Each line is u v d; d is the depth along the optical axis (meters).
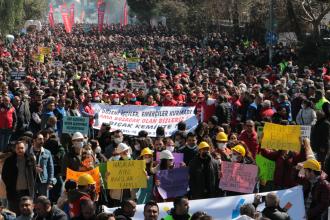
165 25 105.31
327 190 11.75
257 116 19.61
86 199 10.08
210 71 37.06
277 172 13.79
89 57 48.47
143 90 24.92
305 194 12.44
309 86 21.06
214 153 13.47
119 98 24.00
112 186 11.96
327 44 46.06
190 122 19.92
